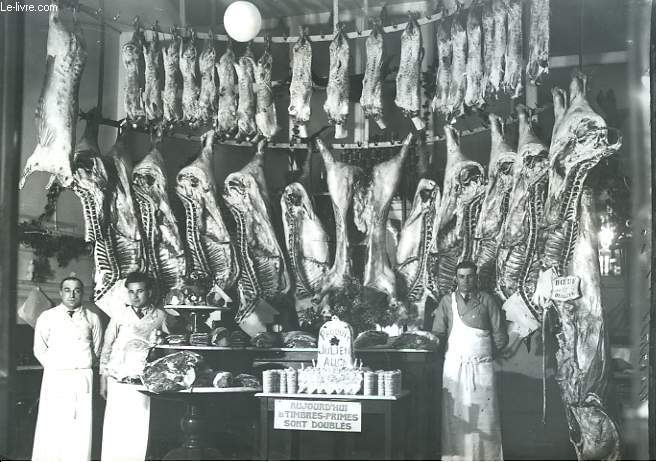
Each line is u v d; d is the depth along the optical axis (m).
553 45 7.63
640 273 6.78
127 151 8.84
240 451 8.05
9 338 8.08
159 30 9.59
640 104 6.91
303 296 8.84
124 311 8.32
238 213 8.89
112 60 9.30
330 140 9.23
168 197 8.79
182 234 8.98
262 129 8.67
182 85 9.40
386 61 8.73
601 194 6.96
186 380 7.25
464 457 7.41
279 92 9.33
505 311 7.45
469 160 7.93
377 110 8.16
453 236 7.98
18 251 8.21
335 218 8.55
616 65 7.16
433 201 8.27
